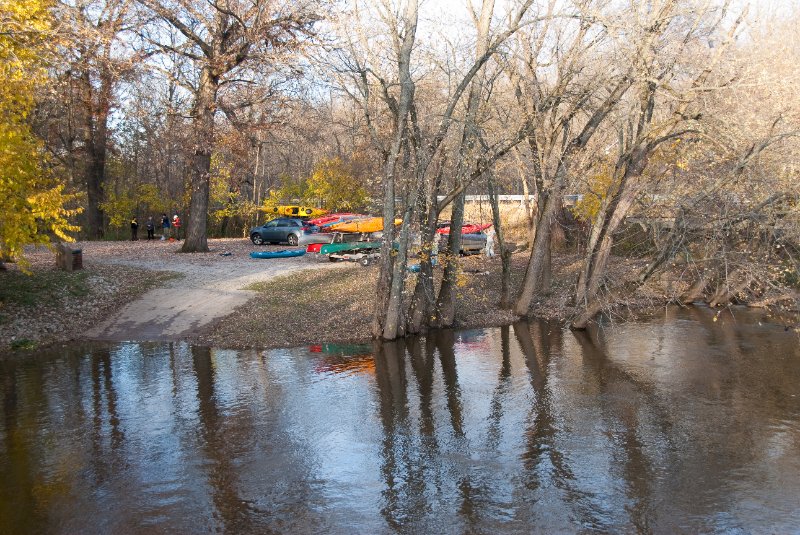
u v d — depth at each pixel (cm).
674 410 1117
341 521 751
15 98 1381
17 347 1510
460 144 1566
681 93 1429
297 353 1509
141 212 4903
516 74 1678
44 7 1427
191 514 762
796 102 1370
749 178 1402
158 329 1680
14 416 1077
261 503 792
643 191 1681
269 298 1942
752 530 729
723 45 1415
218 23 2578
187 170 3928
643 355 1497
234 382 1275
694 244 1859
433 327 1814
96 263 2292
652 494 814
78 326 1694
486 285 2339
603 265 1733
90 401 1154
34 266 2098
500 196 3931
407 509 780
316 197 4319
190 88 2712
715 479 854
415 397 1193
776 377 1303
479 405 1150
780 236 1538
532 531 730
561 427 1043
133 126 4512
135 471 874
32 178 1464
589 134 1683
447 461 916
